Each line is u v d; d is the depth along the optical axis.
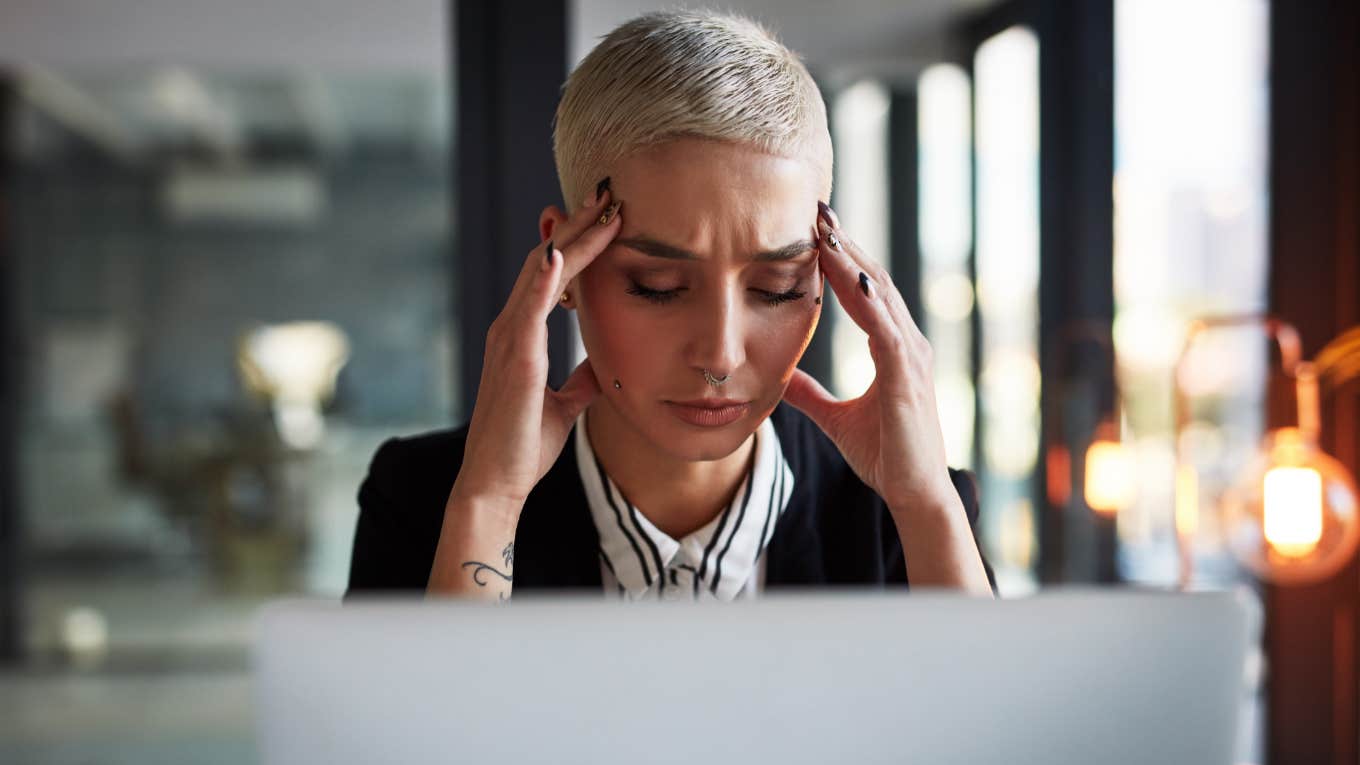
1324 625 2.79
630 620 0.50
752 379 0.75
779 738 0.50
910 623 0.51
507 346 0.78
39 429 4.56
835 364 3.31
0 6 3.42
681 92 0.70
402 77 3.81
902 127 3.51
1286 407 2.67
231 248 4.46
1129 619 0.52
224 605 4.59
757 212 0.71
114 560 4.60
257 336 4.48
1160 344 3.04
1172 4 2.97
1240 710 0.53
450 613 0.50
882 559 0.91
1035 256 3.27
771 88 0.71
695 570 0.84
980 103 3.40
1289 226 2.76
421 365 4.39
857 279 0.77
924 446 0.81
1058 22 3.21
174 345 4.54
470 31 2.95
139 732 3.51
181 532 4.59
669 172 0.71
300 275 4.41
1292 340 2.03
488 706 0.50
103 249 4.52
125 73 3.98
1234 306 2.87
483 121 2.96
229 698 3.83
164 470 4.58
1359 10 2.72
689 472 0.83
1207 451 2.92
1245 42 2.84
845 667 0.50
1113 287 3.15
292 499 4.51
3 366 4.51
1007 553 3.43
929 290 3.51
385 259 4.37
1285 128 2.76
